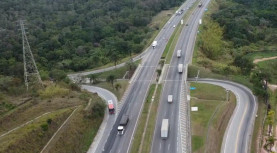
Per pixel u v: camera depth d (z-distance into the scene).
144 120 118.38
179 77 150.50
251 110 132.25
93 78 159.25
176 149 100.75
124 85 148.38
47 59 187.88
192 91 140.75
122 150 102.56
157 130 111.81
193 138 106.88
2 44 186.00
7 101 120.00
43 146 95.88
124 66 169.00
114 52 188.62
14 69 157.62
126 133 111.69
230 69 165.75
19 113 112.25
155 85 144.75
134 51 187.00
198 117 120.25
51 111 114.69
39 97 127.12
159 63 166.75
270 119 119.88
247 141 115.50
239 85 149.38
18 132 97.12
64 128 104.88
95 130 114.19
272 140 109.31
